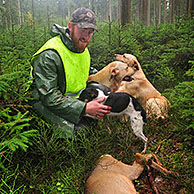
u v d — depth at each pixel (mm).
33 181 2314
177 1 20719
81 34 2629
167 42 6605
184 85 2865
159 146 3027
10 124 2027
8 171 2270
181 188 2377
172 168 2631
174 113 3539
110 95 2889
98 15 6699
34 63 2666
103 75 3439
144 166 2469
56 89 2666
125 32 6629
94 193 2027
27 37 5793
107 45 5375
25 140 2094
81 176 2426
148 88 3857
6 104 2340
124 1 8859
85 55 3082
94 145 2836
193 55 5133
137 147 3109
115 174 2271
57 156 2541
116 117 3432
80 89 3053
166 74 4867
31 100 2785
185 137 3059
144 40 6965
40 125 2639
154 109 3609
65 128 2717
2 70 2377
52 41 2707
